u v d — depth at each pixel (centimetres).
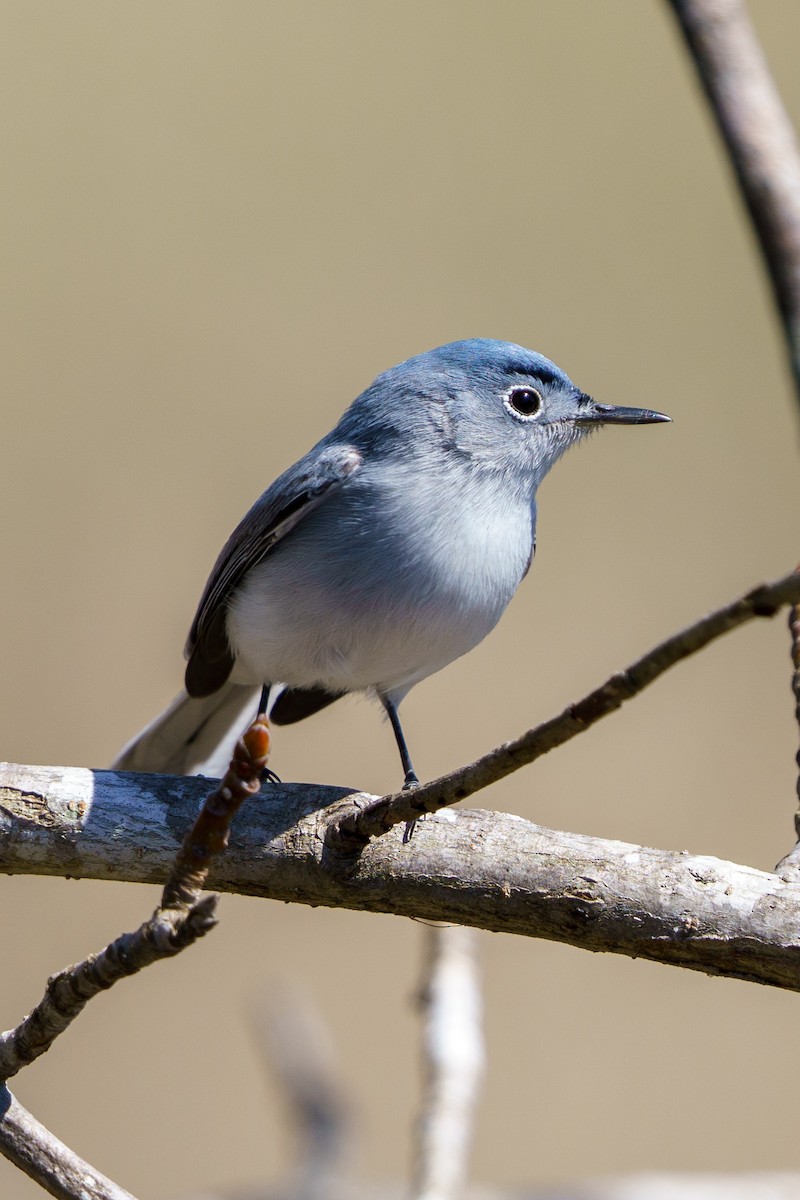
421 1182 215
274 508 218
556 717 212
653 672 195
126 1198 213
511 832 215
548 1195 215
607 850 214
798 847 214
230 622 219
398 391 219
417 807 213
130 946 212
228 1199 215
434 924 215
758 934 214
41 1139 213
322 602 218
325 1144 216
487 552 218
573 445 220
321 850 215
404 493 218
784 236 174
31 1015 213
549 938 215
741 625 182
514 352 219
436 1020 216
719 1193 215
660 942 214
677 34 186
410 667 219
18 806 215
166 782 216
